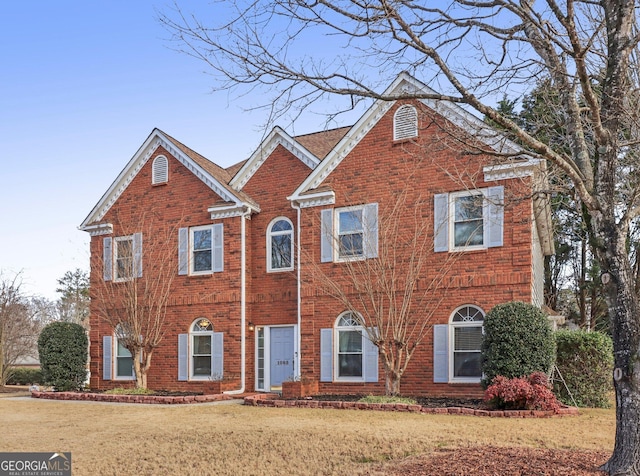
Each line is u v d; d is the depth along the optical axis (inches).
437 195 737.6
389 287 734.5
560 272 1368.1
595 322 1176.8
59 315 2118.6
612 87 321.4
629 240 531.2
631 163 379.9
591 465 340.2
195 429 525.3
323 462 400.8
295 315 852.0
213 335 881.5
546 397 570.3
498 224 700.0
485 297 703.1
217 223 899.4
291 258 869.2
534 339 612.7
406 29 312.5
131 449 458.3
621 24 318.3
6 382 1224.8
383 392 751.7
